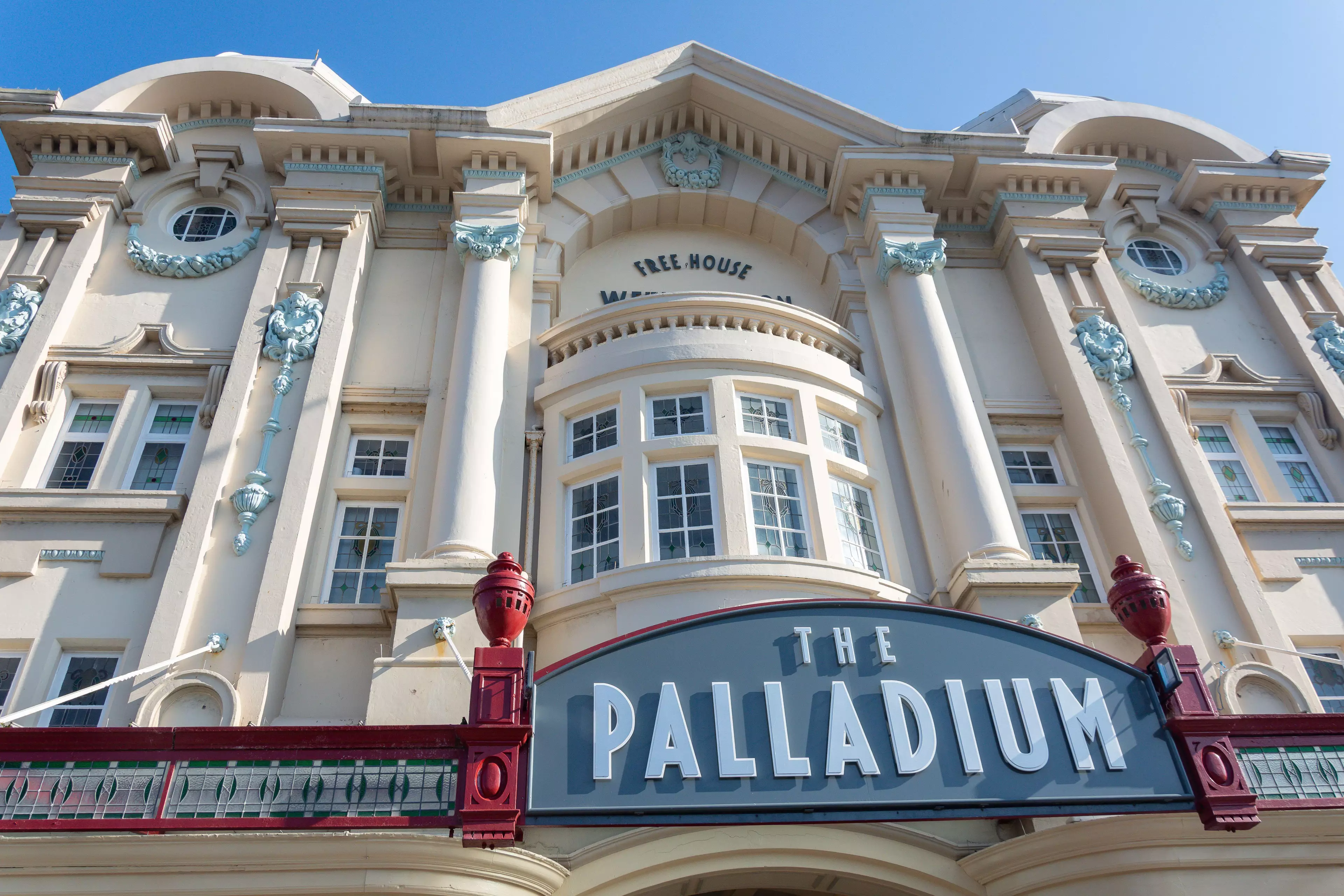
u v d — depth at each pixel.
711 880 9.24
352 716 10.63
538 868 8.52
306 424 12.33
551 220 15.77
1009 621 8.80
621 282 16.16
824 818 7.57
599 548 11.91
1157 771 7.94
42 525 11.54
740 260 16.67
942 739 8.08
